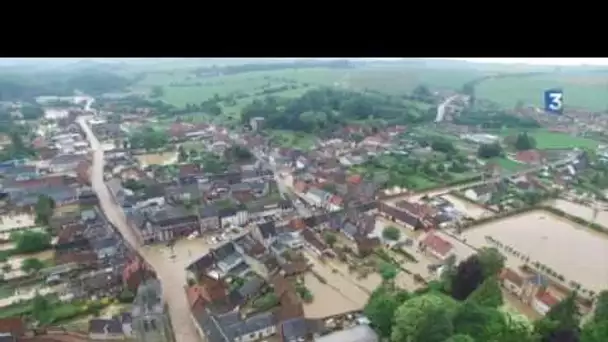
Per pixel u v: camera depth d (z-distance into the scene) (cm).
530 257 17262
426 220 19712
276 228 18462
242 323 12900
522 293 14562
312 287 15525
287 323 12838
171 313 14238
